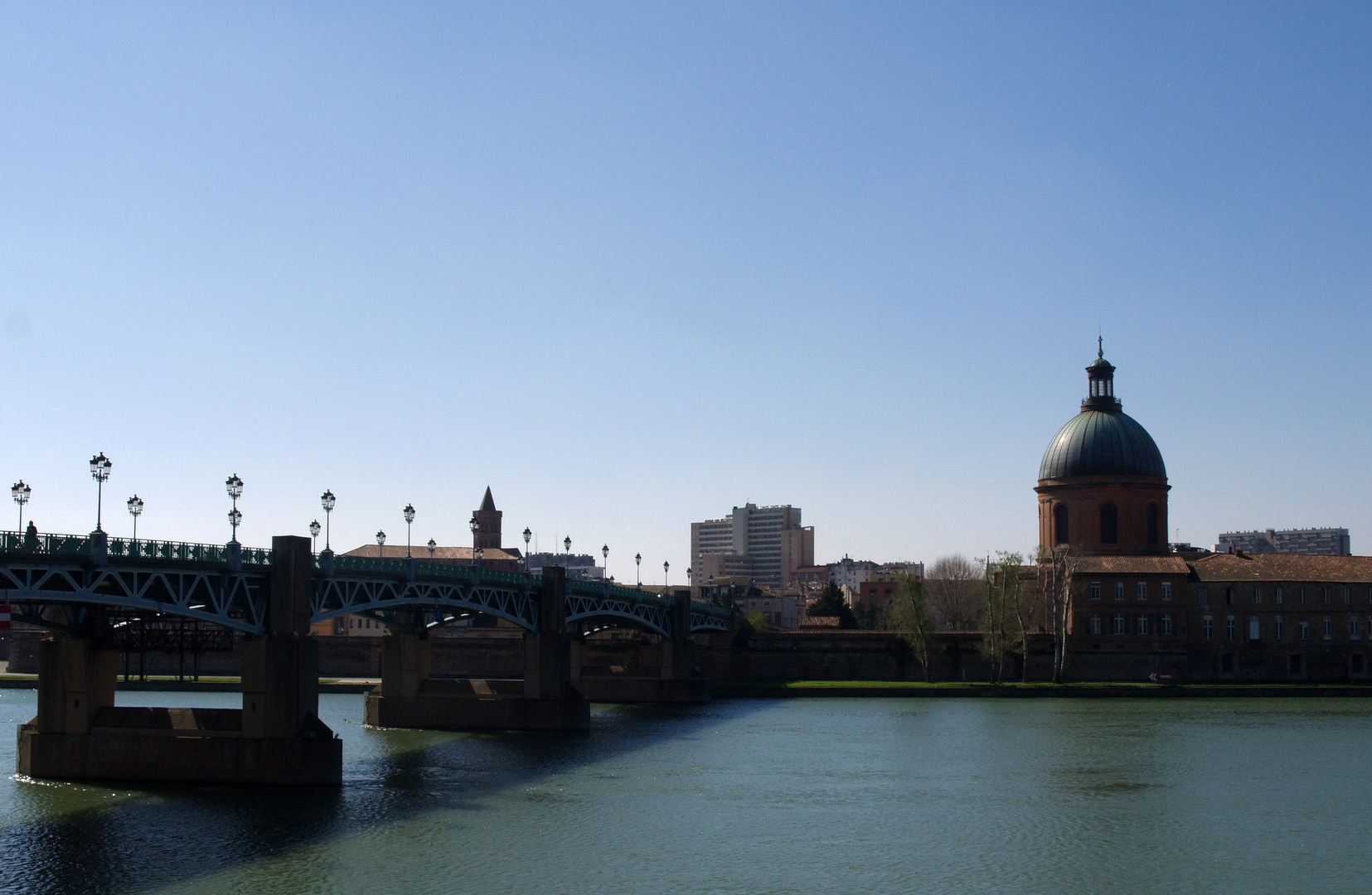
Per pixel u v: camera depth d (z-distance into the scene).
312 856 61.50
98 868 58.84
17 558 60.09
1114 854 64.69
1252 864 62.84
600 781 83.38
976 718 125.44
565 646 115.12
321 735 77.50
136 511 71.62
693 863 61.84
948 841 67.12
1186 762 94.38
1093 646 169.50
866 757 96.50
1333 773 89.38
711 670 172.38
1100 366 194.00
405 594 93.12
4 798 72.88
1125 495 185.25
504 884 57.50
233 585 73.88
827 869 61.09
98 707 79.62
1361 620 168.50
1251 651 167.88
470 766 89.69
